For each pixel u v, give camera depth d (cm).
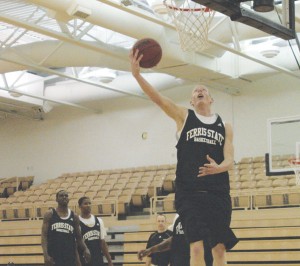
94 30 1577
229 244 424
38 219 1738
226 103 1809
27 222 1714
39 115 2184
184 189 411
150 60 441
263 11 577
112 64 1509
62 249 754
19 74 1900
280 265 1165
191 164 410
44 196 1889
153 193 1700
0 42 1468
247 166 1639
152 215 1527
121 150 2003
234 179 1583
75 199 1792
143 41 442
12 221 1747
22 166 2206
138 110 1989
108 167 2022
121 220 1587
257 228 1240
